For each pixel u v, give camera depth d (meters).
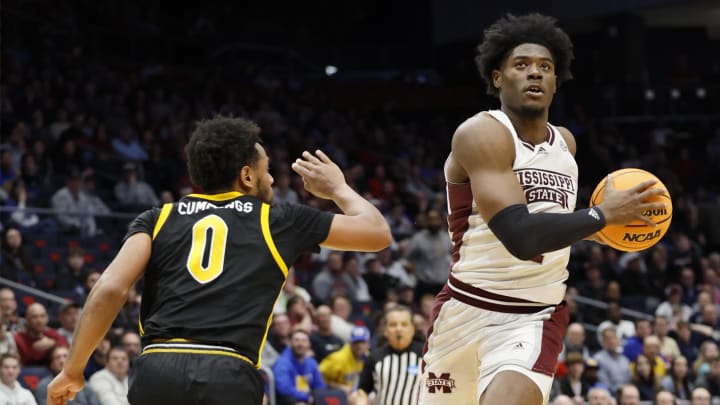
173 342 3.29
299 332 9.11
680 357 10.96
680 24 25.09
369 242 3.49
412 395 6.73
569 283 14.95
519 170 3.83
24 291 11.13
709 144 22.50
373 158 20.36
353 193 3.59
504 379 3.76
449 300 4.05
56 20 20.31
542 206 3.83
